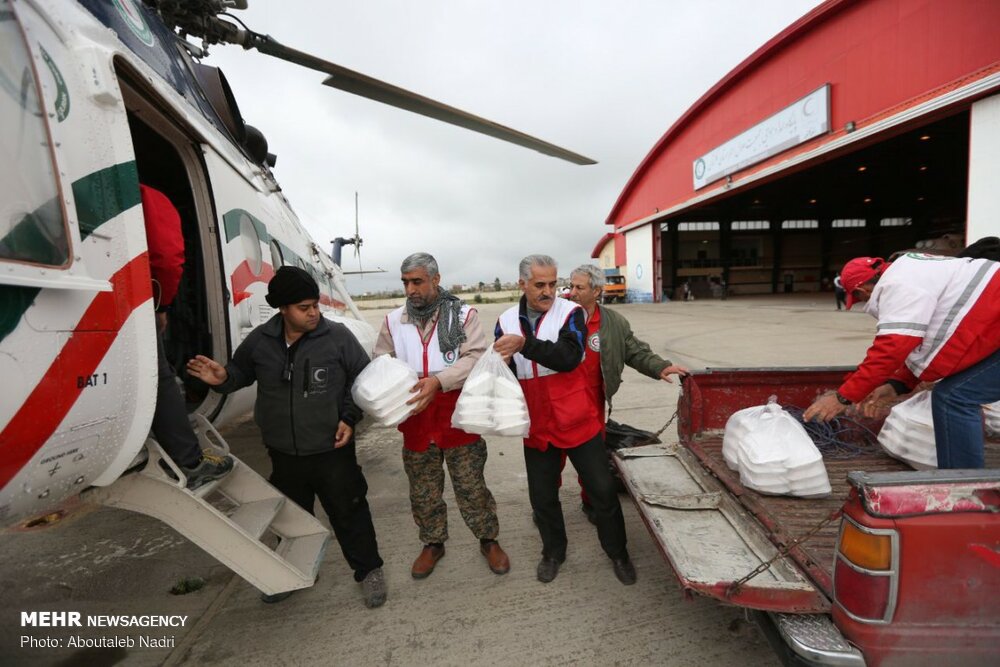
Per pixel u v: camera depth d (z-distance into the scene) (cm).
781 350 838
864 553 129
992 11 962
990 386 196
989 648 130
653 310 2158
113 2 192
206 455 195
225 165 275
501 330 231
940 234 2978
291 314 196
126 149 150
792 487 218
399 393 203
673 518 215
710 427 304
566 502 330
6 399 110
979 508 129
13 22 121
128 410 148
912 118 1134
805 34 1462
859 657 131
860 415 296
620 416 518
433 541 251
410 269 219
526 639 204
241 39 306
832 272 3644
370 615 223
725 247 3547
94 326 133
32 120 121
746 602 149
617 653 194
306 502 232
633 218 3122
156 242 175
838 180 2458
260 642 208
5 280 103
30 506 130
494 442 458
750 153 1767
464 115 374
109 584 254
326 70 335
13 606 237
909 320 185
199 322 262
